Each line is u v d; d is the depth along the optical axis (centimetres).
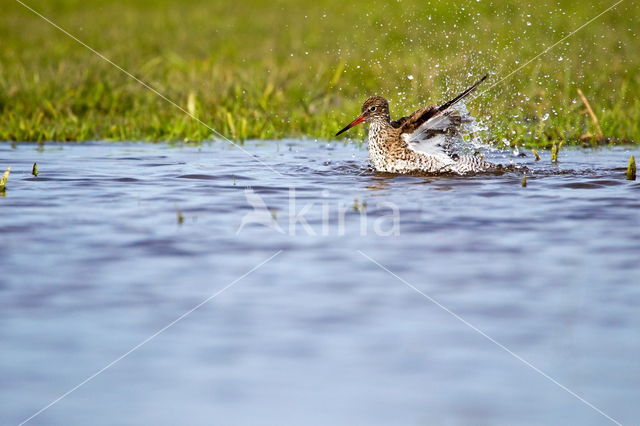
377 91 3559
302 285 1419
